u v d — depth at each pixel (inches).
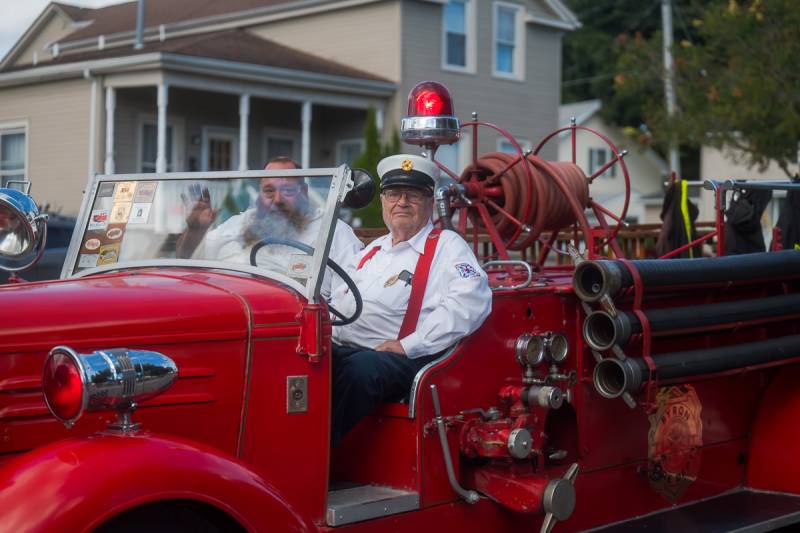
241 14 887.1
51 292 124.3
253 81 743.7
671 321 166.9
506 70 895.1
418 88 187.5
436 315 149.3
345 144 860.6
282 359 131.7
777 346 191.8
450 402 148.8
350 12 829.2
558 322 166.1
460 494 146.7
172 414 123.5
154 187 154.8
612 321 156.1
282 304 132.9
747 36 687.7
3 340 114.5
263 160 842.8
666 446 181.9
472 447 149.4
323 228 135.1
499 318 156.7
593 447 168.7
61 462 105.7
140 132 766.5
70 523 101.1
